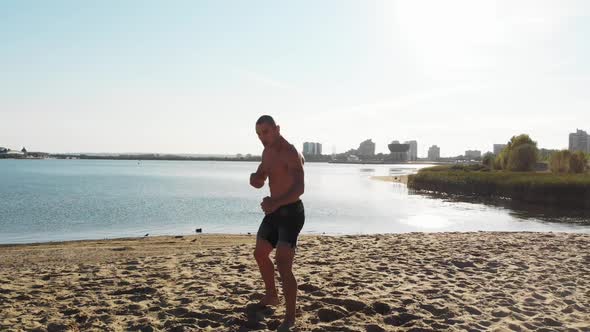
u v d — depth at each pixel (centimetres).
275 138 444
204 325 439
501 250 913
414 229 2095
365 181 7850
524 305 521
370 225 2239
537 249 934
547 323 461
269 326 435
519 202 3903
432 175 5594
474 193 4662
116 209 2944
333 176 10388
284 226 430
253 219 2462
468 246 973
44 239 1728
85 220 2378
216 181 7169
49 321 454
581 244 1017
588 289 598
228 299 521
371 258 816
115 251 1057
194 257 855
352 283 604
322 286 586
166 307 499
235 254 884
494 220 2564
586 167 5406
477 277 657
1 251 1118
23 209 2883
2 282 646
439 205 3544
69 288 602
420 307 500
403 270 701
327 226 2175
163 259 835
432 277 655
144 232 1934
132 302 521
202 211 2864
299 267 726
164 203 3384
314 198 4109
